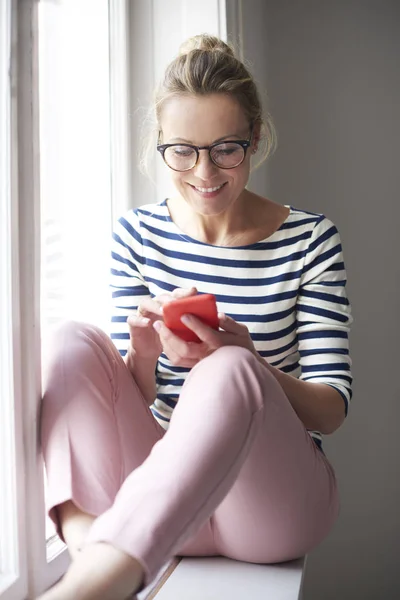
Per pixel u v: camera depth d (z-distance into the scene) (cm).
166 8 198
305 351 147
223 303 148
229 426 100
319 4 244
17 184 120
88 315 184
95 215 187
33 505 126
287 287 148
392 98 242
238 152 135
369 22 242
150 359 137
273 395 111
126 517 91
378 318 244
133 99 198
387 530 244
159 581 127
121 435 124
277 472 117
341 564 245
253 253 149
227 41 197
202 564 134
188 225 153
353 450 244
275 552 129
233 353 108
